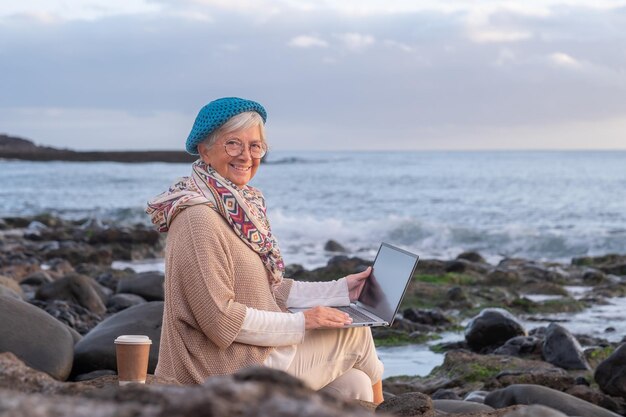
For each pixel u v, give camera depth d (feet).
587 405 23.03
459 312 50.98
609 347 37.68
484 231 101.91
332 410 6.47
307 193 213.05
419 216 151.23
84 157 513.04
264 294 16.60
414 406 15.08
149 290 50.26
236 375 7.69
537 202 180.65
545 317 49.37
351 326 16.55
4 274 65.36
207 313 15.70
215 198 16.34
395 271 17.76
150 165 469.98
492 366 33.19
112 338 25.14
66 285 46.32
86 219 127.34
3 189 229.25
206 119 16.65
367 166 464.24
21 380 9.69
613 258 77.30
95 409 6.42
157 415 6.33
